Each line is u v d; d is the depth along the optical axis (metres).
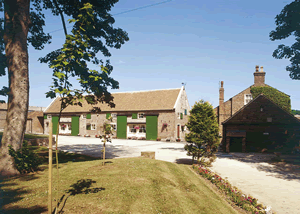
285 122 21.20
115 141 28.84
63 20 11.98
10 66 8.35
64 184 6.70
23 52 8.53
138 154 16.53
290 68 19.81
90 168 9.01
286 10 17.58
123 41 15.11
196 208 6.25
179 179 8.90
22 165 7.87
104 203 5.40
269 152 21.39
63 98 4.70
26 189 6.15
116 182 7.09
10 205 4.97
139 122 33.62
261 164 15.45
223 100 29.33
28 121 44.75
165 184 7.76
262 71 27.97
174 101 32.47
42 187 6.34
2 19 10.93
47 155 13.39
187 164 13.59
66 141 27.33
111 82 13.52
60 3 12.76
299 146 19.48
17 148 8.05
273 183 10.59
